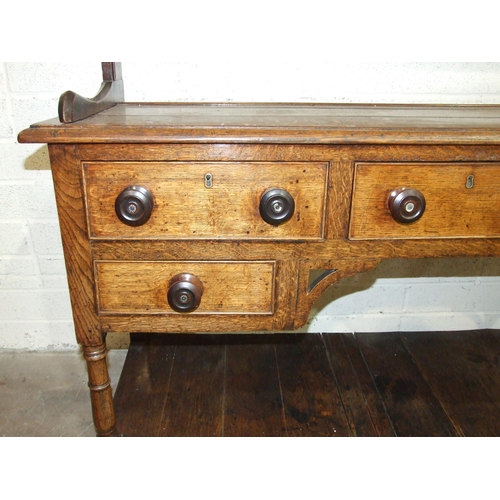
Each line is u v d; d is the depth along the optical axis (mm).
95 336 981
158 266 924
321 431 1182
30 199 1362
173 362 1450
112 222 883
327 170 864
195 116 999
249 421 1212
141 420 1208
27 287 1458
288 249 919
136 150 832
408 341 1567
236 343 1545
